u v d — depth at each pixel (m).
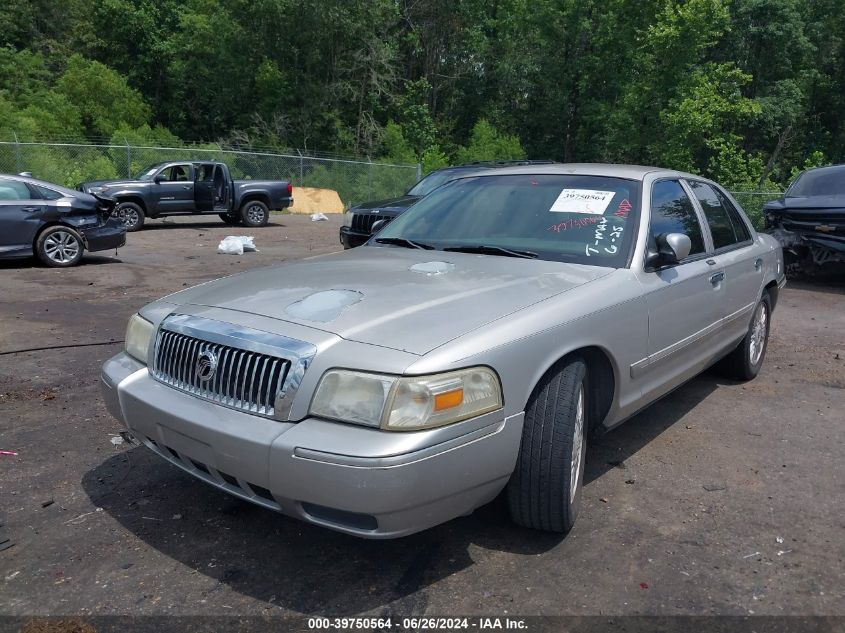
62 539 3.32
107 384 3.49
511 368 2.95
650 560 3.21
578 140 44.19
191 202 19.00
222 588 2.96
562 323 3.20
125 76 44.06
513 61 45.56
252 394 2.89
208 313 3.24
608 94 41.31
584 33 41.75
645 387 3.98
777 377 6.16
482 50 47.94
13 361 6.14
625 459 4.35
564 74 42.44
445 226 4.48
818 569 3.16
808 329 8.12
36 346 6.62
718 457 4.39
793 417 5.14
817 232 10.49
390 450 2.61
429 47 49.19
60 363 6.11
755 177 32.47
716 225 5.16
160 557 3.18
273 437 2.75
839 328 8.18
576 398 3.22
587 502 3.76
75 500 3.69
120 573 3.06
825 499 3.84
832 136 48.47
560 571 3.11
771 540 3.40
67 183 23.83
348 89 42.34
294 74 41.81
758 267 5.62
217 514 3.57
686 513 3.66
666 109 33.62
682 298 4.24
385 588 2.97
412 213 4.77
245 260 12.91
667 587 3.00
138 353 3.49
